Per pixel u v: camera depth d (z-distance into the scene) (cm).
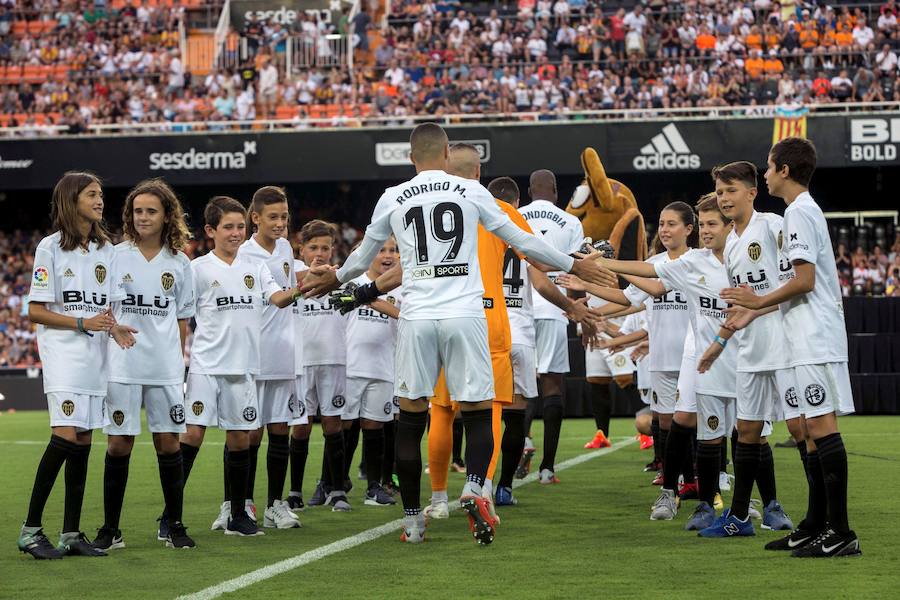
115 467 775
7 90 3459
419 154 757
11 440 1848
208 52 3644
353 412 1030
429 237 733
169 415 777
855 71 3086
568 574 646
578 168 2747
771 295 690
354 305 816
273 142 2830
